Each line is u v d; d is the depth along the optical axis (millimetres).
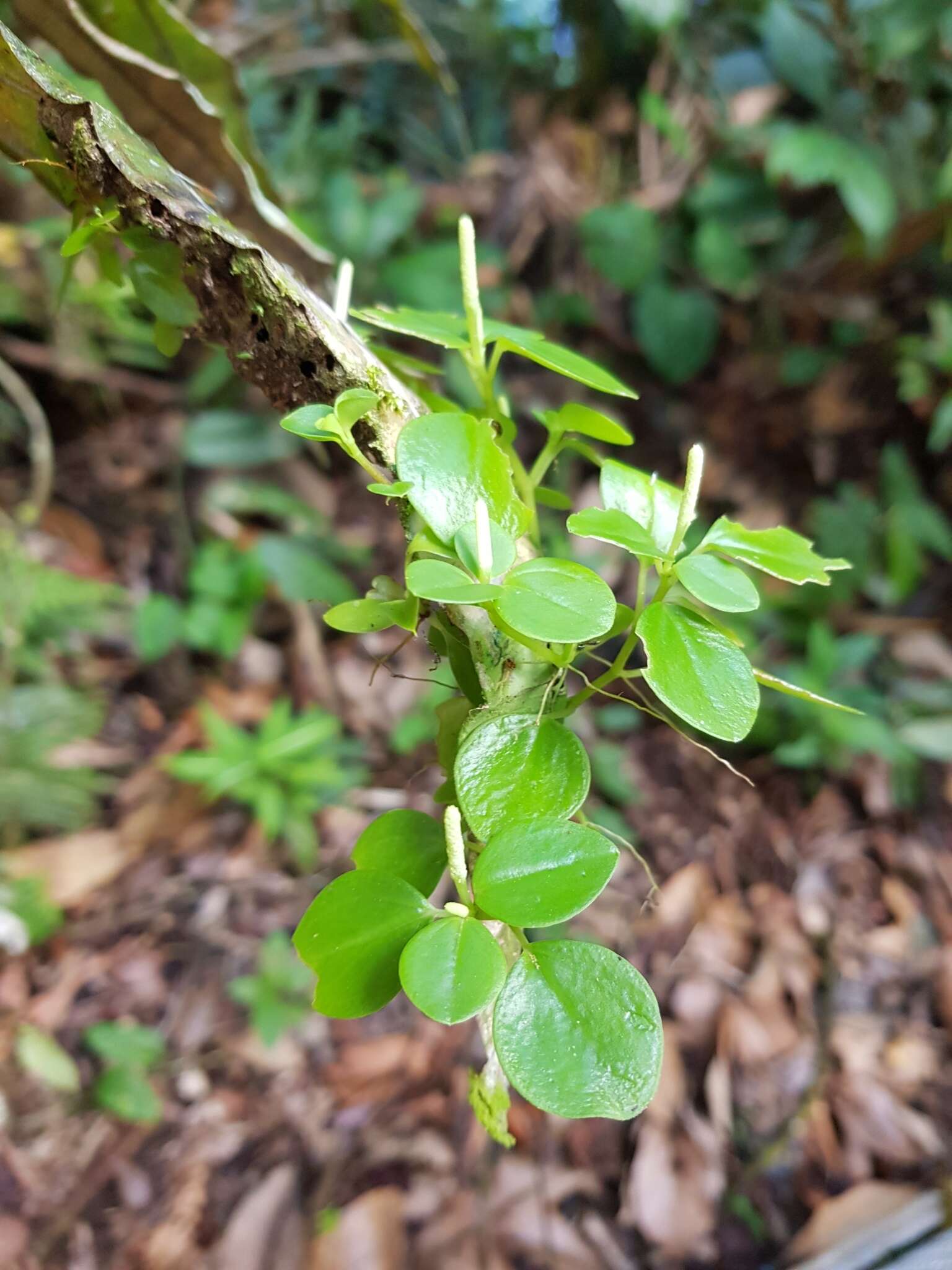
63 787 556
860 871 587
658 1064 125
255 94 795
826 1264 384
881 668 694
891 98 752
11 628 555
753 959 538
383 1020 498
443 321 204
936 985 533
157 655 638
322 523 751
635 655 574
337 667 673
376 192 833
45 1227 411
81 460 738
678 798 612
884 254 777
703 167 863
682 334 837
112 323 661
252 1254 409
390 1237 416
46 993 495
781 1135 453
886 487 754
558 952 134
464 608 164
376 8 834
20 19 222
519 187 864
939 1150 454
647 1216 431
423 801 588
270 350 170
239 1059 479
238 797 548
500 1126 153
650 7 741
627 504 171
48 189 193
